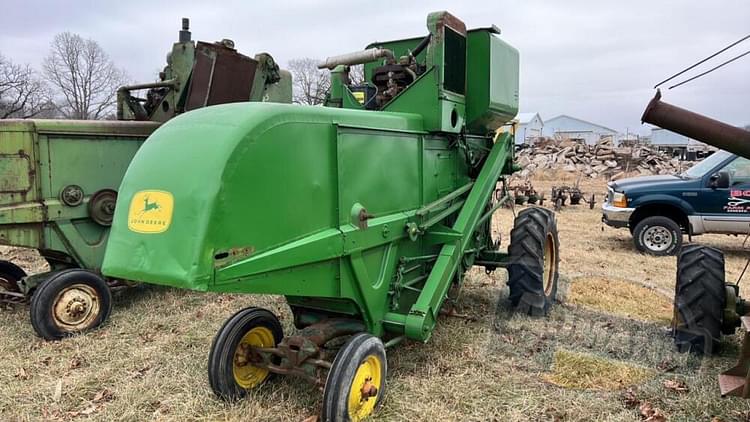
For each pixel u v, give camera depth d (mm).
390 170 3529
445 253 3822
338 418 2787
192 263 2326
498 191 11664
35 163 4676
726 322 3879
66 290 4508
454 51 4238
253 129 2537
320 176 2945
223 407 3207
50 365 3926
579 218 11922
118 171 5227
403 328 3404
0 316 5000
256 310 3402
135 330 4637
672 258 7621
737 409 3170
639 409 3189
